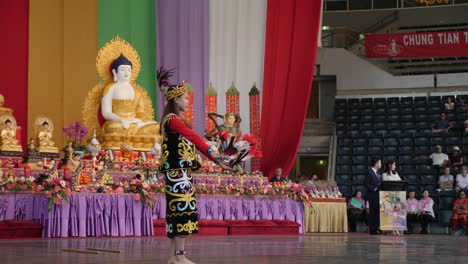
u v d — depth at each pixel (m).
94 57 16.19
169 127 5.02
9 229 11.04
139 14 16.91
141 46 16.88
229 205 13.71
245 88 17.59
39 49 15.62
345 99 23.61
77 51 16.03
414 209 16.47
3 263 5.62
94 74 16.12
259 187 14.13
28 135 15.32
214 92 17.33
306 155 22.81
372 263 5.79
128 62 15.88
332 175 20.33
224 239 10.85
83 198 11.61
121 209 11.95
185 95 5.14
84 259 6.09
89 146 13.91
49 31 15.80
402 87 24.03
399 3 27.47
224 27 17.64
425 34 24.12
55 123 15.62
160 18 17.08
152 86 16.86
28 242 9.56
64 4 16.00
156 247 8.22
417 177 19.03
